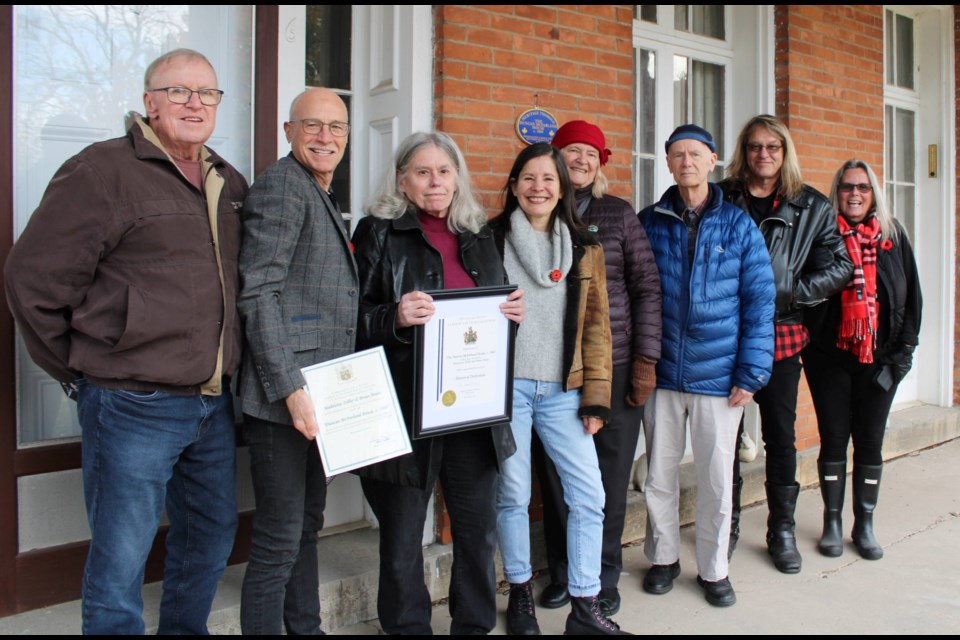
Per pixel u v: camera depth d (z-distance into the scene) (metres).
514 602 2.70
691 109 4.52
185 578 2.17
